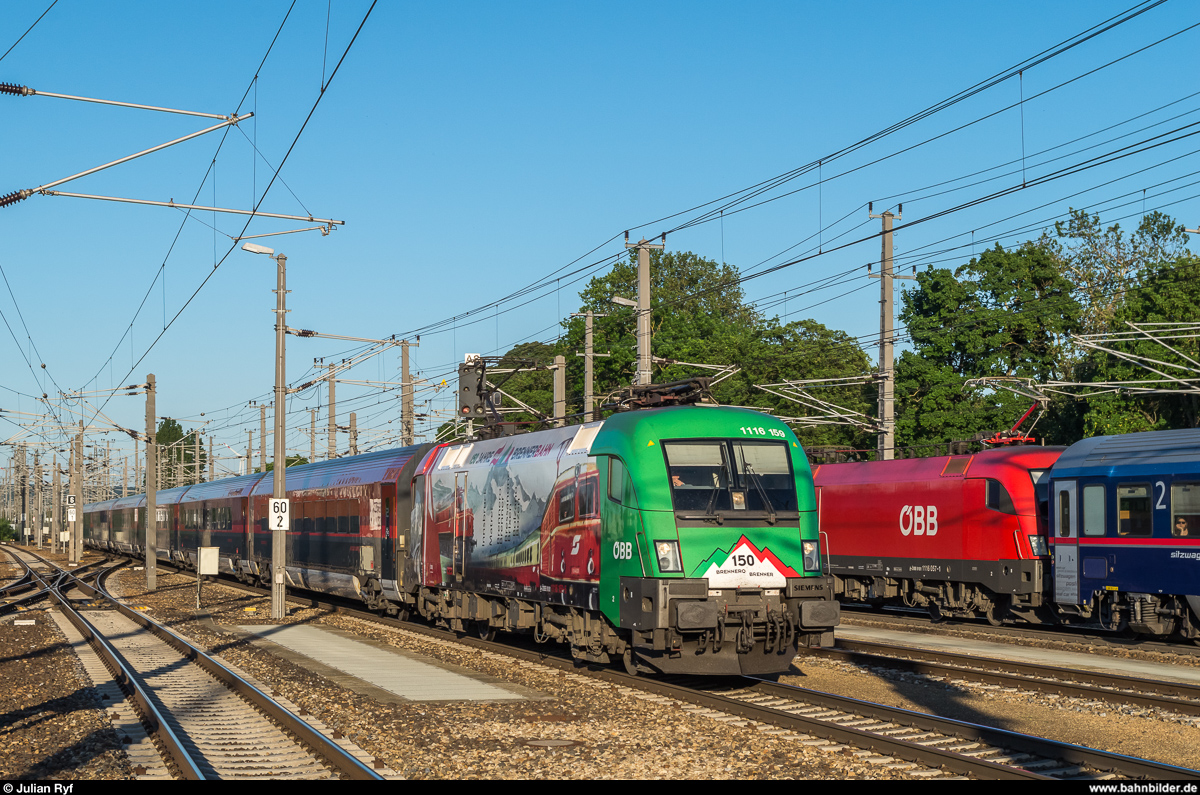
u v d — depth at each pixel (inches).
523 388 2669.8
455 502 788.6
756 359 2127.2
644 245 1038.4
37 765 396.2
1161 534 728.3
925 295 1926.7
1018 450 892.6
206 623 968.9
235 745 428.1
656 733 434.3
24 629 953.5
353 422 1779.0
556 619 635.5
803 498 561.6
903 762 381.7
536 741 420.8
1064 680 584.7
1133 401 1540.4
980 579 887.7
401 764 385.4
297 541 1224.8
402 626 887.7
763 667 547.2
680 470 545.0
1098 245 2068.2
